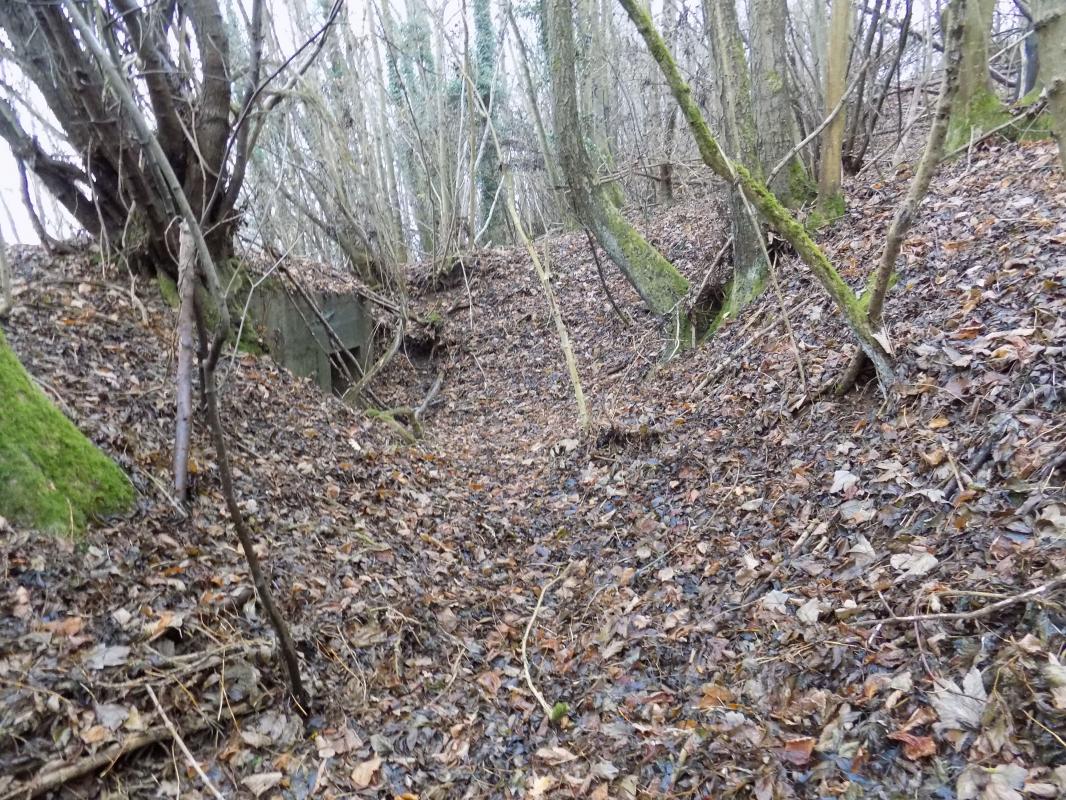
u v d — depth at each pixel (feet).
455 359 38.88
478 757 10.80
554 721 11.54
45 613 10.29
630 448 21.52
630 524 17.97
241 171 22.89
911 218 13.11
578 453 22.77
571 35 26.20
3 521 11.03
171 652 10.75
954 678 9.17
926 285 18.48
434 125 50.39
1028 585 9.68
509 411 31.50
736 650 11.92
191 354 14.70
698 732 10.27
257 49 19.02
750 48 27.30
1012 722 8.21
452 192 49.70
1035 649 8.77
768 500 15.81
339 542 15.99
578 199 28.96
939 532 11.81
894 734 8.76
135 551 12.20
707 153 15.01
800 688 10.41
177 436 14.66
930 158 12.09
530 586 16.48
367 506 18.39
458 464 24.53
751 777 9.05
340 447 21.33
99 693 9.55
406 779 10.18
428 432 29.60
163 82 20.44
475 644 13.99
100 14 16.21
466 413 32.89
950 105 11.25
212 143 22.72
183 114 22.17
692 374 24.63
